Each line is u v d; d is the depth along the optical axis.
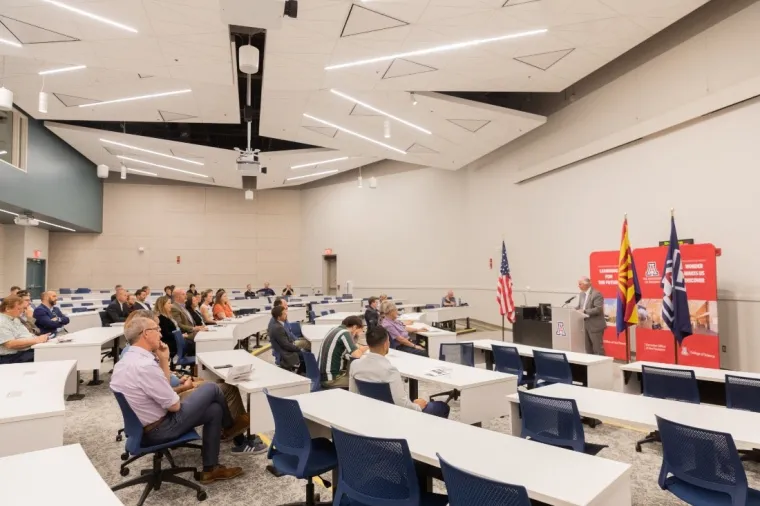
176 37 6.13
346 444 2.25
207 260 18.92
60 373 3.83
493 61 7.06
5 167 9.97
